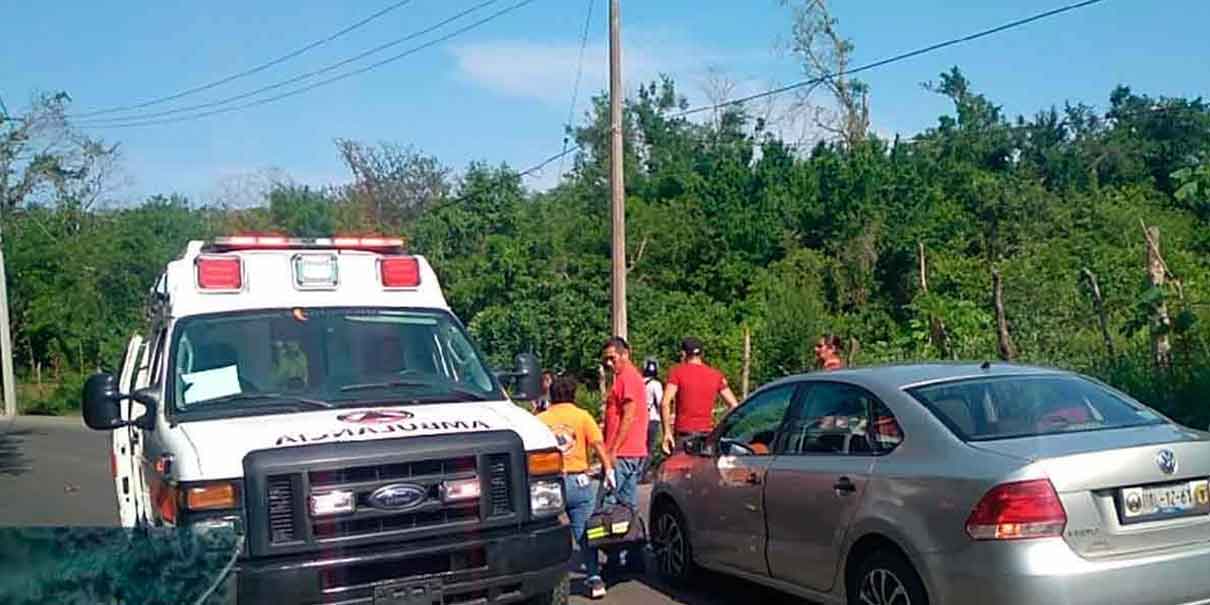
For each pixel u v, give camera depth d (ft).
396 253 26.43
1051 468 17.81
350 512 18.72
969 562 18.13
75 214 169.78
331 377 22.88
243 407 21.63
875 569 20.18
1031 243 103.91
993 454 18.60
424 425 20.20
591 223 111.96
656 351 82.12
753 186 117.91
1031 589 17.37
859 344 78.84
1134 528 17.97
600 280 88.84
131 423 23.61
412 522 19.20
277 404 21.79
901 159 124.06
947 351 58.18
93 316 154.92
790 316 71.05
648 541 29.30
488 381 24.13
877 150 124.47
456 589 19.22
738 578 26.08
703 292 107.45
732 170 119.24
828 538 21.38
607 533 27.45
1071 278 77.10
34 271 157.89
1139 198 122.72
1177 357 39.14
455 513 19.54
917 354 61.11
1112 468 18.02
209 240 25.94
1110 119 180.45
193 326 22.95
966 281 86.33
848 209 107.55
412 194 156.97
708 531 25.85
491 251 99.60
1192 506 18.52
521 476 20.21
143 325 30.27
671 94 171.53
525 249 96.37
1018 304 68.18
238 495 18.44
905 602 19.54
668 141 167.73
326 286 24.40
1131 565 17.71
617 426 30.22
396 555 18.81
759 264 109.81
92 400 22.47
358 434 19.54
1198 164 42.01
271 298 23.84
